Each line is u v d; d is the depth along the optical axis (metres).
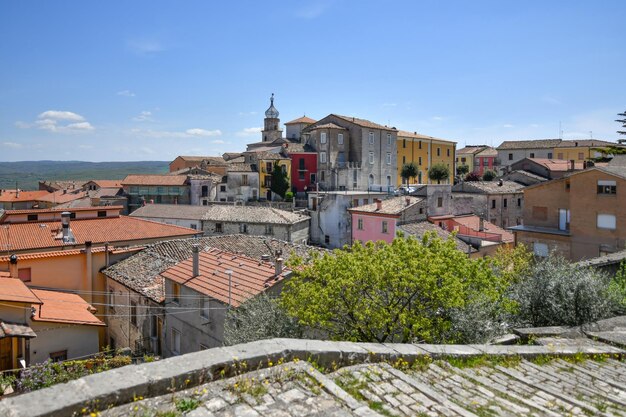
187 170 88.25
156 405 5.02
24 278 25.16
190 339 20.44
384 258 15.43
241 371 5.86
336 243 55.81
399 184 87.38
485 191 54.84
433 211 47.00
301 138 83.00
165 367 5.52
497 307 13.95
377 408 5.52
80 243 31.67
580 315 12.27
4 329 16.02
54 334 18.39
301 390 5.57
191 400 5.14
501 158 106.00
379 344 7.62
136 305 24.30
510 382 7.12
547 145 100.31
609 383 7.55
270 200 73.62
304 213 59.44
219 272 20.84
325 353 6.61
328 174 75.00
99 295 27.59
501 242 42.06
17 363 16.89
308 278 18.42
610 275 19.59
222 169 95.94
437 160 95.81
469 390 6.60
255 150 81.88
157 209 59.25
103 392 4.87
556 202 38.97
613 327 11.09
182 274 21.53
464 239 41.53
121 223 36.44
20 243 30.30
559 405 6.18
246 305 16.58
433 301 14.15
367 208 48.03
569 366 8.34
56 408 4.54
